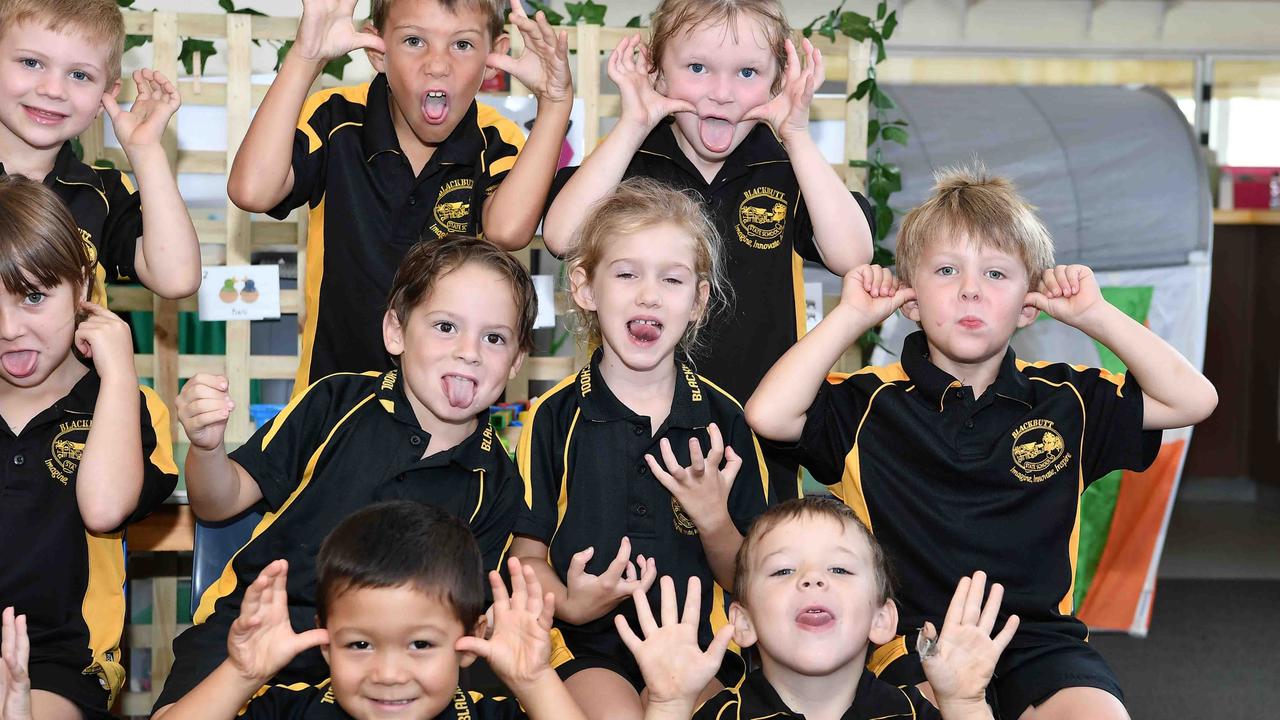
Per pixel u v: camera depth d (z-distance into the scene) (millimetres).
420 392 1634
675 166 2021
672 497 1713
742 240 2014
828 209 1933
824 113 2549
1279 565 4023
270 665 1324
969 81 5488
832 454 1830
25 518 1610
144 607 2512
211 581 1710
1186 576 3859
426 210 2008
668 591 1408
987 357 1775
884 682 1553
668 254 1699
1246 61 5488
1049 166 3510
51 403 1653
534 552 1688
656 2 5059
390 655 1354
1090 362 3326
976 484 1776
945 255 1756
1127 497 3174
